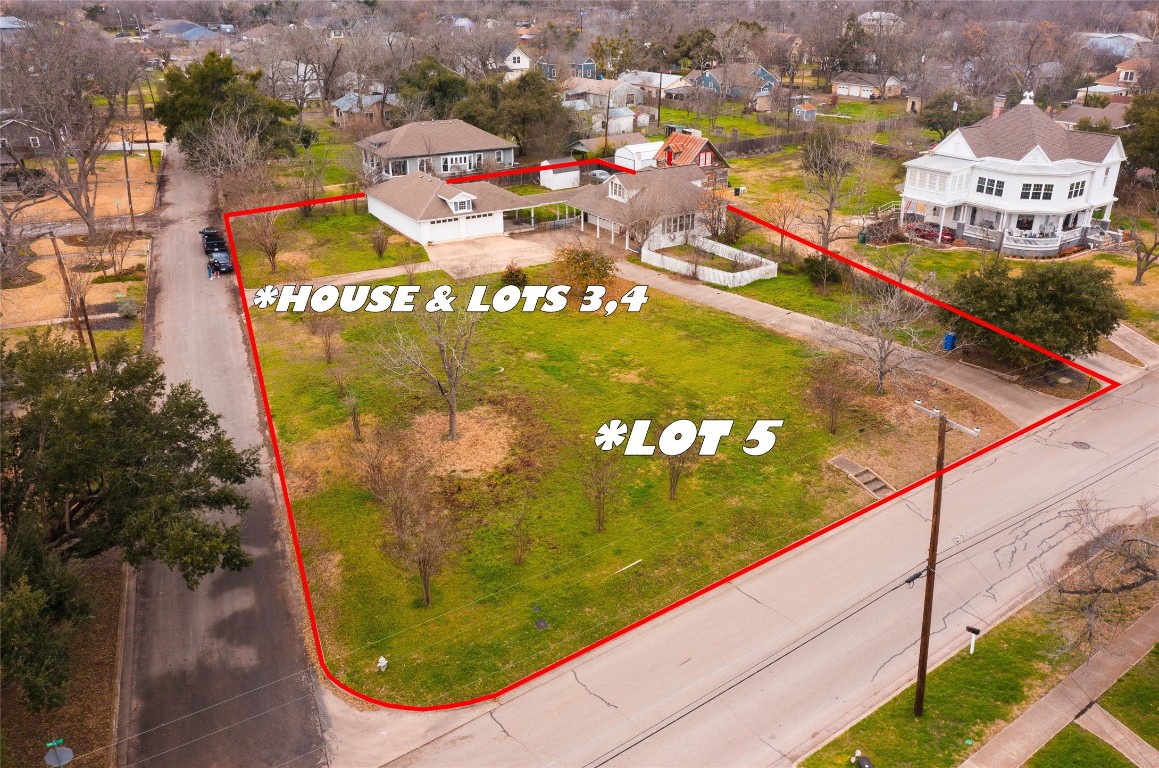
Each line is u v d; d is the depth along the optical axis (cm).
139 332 4466
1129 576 2627
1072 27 16562
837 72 13238
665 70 13288
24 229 5819
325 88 10600
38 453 2231
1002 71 10775
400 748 2098
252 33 15850
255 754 2077
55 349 2533
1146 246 5400
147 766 2034
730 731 2128
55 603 2034
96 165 7994
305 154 7662
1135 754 2033
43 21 10294
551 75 12319
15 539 2062
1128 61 11369
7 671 1775
